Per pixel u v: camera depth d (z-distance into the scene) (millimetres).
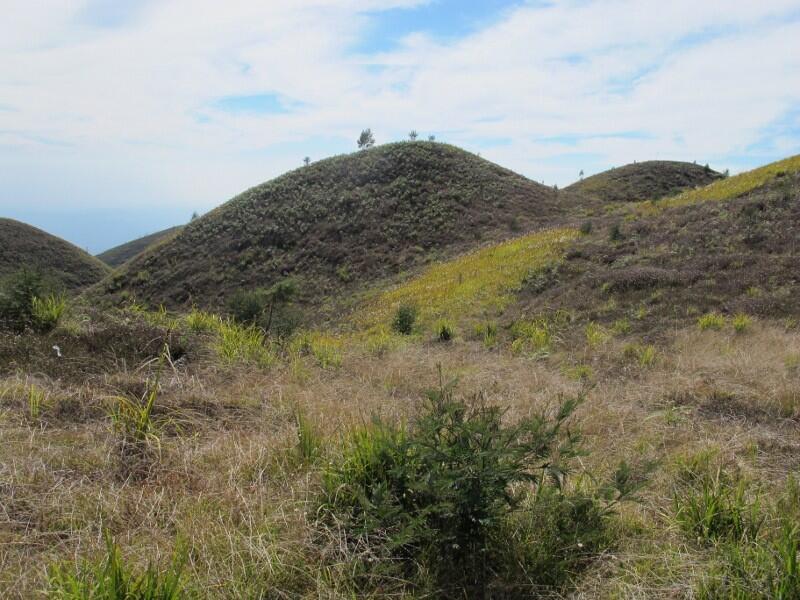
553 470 2791
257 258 42625
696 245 17578
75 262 61531
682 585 2297
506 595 2355
